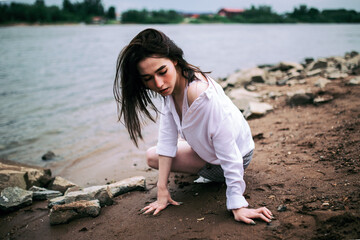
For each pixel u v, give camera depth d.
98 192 2.60
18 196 2.83
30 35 46.16
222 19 134.12
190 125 2.09
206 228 2.03
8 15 112.31
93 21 130.88
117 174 3.58
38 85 10.02
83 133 5.32
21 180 3.18
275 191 2.35
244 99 5.37
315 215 1.94
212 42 28.67
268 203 2.21
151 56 1.84
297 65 8.35
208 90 1.97
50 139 5.07
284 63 8.44
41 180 3.37
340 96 4.71
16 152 4.54
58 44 29.69
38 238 2.25
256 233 1.89
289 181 2.47
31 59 17.55
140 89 2.12
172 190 2.75
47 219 2.51
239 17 134.75
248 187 2.48
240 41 29.73
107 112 6.66
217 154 2.09
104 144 4.76
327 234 1.75
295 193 2.27
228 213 2.16
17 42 32.03
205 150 2.20
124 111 2.19
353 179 2.29
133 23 133.12
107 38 39.06
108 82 10.47
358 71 6.07
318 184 2.33
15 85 10.04
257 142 3.64
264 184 2.48
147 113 2.26
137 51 1.85
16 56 19.11
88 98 8.07
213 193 2.49
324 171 2.53
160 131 2.40
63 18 124.31
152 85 1.93
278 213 2.06
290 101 5.02
